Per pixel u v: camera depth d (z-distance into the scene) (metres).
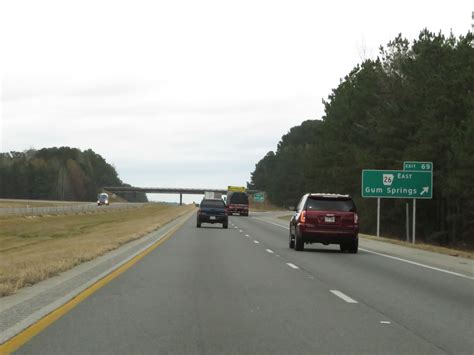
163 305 11.70
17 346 8.26
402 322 10.32
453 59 49.41
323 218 26.28
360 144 67.25
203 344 8.48
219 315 10.73
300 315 10.84
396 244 35.50
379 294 13.74
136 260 21.05
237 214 102.44
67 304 11.69
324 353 8.05
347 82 75.50
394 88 60.12
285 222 69.94
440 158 49.53
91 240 31.52
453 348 8.45
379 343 8.68
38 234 54.94
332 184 73.69
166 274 16.91
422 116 52.34
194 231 42.56
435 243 54.69
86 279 15.62
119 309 11.20
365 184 39.28
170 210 111.69
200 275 16.78
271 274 17.39
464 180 44.50
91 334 9.05
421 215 58.72
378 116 60.88
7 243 46.72
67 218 79.50
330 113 78.94
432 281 16.53
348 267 20.05
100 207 118.31
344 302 12.45
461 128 46.59
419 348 8.41
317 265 20.47
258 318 10.49
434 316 10.95
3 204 140.12
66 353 7.91
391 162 56.38
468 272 19.17
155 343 8.51
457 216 50.84
